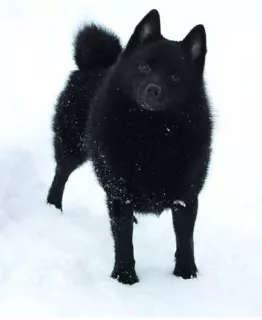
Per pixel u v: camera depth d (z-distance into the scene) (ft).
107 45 5.14
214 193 5.72
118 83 4.14
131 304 3.86
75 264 4.23
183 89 4.08
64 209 5.32
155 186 4.17
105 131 4.17
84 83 5.02
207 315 3.82
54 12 10.23
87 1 10.71
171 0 10.68
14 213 5.02
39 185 5.57
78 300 3.84
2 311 3.70
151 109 4.01
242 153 6.31
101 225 5.04
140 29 4.18
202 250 4.73
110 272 4.27
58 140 5.22
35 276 4.00
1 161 5.67
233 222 5.25
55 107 5.30
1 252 4.33
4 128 6.48
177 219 4.30
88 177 5.96
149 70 4.07
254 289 4.17
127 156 4.13
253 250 4.74
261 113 7.00
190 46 4.19
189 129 4.11
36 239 4.55
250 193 5.71
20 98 7.16
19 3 10.49
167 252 4.69
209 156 4.32
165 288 4.12
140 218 5.30
